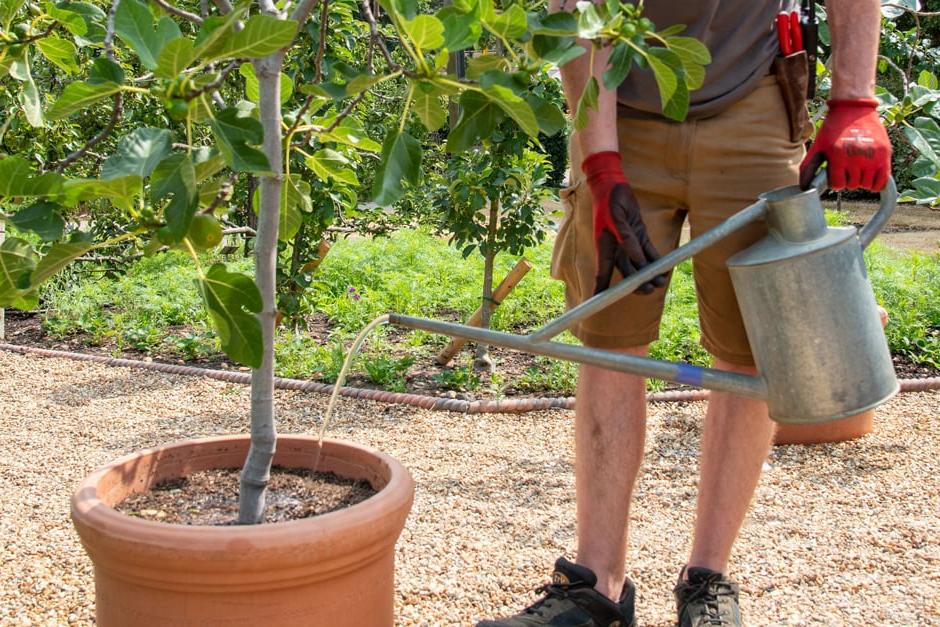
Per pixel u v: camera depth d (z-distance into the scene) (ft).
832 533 10.54
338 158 7.22
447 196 19.36
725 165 7.20
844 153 6.32
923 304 22.79
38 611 8.61
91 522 5.71
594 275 7.32
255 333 5.23
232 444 7.61
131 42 4.69
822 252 6.01
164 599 5.66
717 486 7.60
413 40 4.58
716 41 7.11
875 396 6.14
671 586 9.16
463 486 12.44
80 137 19.29
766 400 6.28
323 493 7.02
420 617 8.51
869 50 6.52
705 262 7.36
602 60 6.50
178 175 4.62
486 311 19.07
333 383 18.28
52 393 17.63
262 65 6.06
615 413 7.38
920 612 8.65
